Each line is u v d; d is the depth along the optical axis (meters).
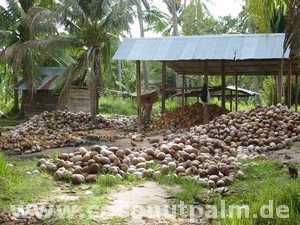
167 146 7.68
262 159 7.70
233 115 10.43
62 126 16.31
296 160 7.47
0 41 23.64
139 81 13.91
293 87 24.23
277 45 12.35
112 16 17.34
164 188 5.77
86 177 6.10
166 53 13.32
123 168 6.62
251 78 32.16
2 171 6.16
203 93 12.60
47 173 6.55
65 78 19.36
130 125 16.69
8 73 29.95
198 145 8.28
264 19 8.60
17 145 10.19
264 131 9.34
